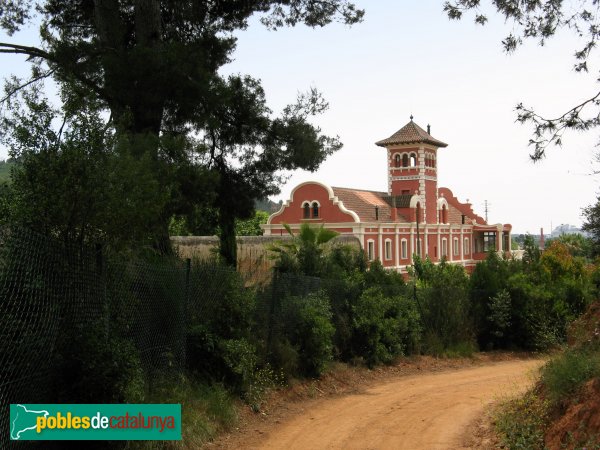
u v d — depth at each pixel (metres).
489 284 23.05
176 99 15.12
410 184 66.69
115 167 8.55
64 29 17.62
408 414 11.71
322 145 18.41
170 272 10.30
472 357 20.45
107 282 8.47
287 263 17.12
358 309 16.86
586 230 14.68
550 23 11.03
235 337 11.67
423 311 20.39
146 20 15.98
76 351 7.23
